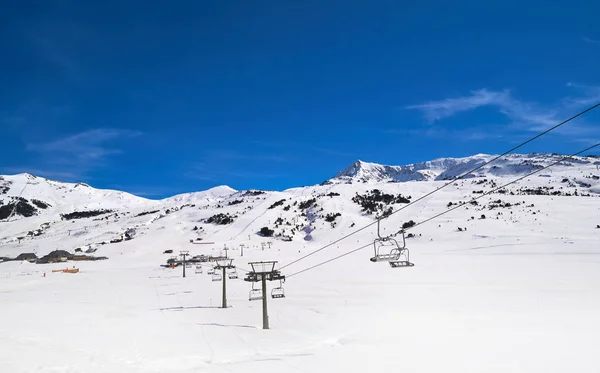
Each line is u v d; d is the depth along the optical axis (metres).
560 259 84.00
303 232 178.62
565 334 27.14
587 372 18.14
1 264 131.50
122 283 77.69
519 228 136.12
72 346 22.36
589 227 129.88
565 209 157.12
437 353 21.52
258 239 164.75
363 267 89.12
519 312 37.78
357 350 22.53
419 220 165.38
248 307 46.47
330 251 130.50
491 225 142.38
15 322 32.56
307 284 70.00
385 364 19.25
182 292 62.97
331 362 19.55
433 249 115.94
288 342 25.75
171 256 135.88
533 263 79.88
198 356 20.91
